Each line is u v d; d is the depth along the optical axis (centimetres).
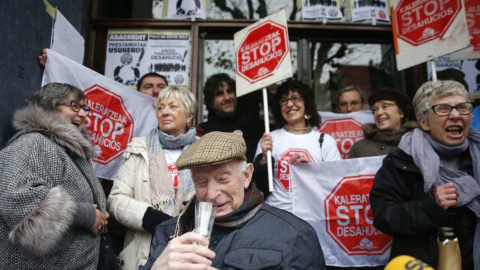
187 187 256
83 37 395
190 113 286
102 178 324
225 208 154
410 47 293
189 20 413
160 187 256
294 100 310
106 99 330
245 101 420
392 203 216
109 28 415
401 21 301
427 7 286
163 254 127
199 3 417
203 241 126
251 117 383
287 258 142
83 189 210
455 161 219
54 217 177
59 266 191
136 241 246
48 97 232
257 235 149
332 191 273
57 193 183
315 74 425
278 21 314
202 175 153
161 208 251
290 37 426
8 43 258
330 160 294
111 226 296
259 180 286
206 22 414
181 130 283
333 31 420
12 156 188
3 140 251
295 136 304
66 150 213
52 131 207
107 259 218
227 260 144
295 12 428
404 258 87
